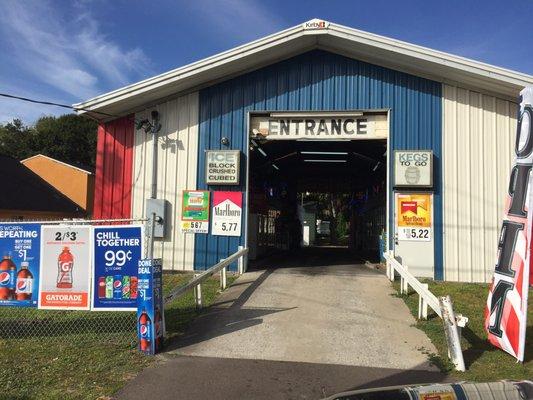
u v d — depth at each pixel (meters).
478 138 13.30
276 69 14.20
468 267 12.97
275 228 26.38
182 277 13.11
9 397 5.46
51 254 7.89
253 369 6.53
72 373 6.25
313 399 5.58
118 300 7.63
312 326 8.48
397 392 3.50
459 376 6.32
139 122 14.51
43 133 59.62
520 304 6.78
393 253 13.02
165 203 14.35
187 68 13.64
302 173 28.33
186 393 5.71
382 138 13.76
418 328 8.38
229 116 14.31
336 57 13.97
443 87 13.52
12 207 28.98
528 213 6.79
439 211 13.20
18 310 9.31
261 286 11.71
